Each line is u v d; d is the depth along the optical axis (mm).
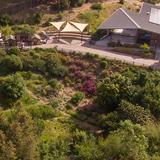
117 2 126250
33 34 101250
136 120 74812
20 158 56656
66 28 103125
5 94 81125
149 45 102562
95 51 97625
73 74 90312
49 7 118875
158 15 108500
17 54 92562
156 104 79375
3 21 110250
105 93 80438
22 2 120688
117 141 67250
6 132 58062
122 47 99688
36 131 67188
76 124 77688
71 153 68688
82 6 121375
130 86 81375
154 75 88000
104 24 102188
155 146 71188
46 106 80125
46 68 90188
